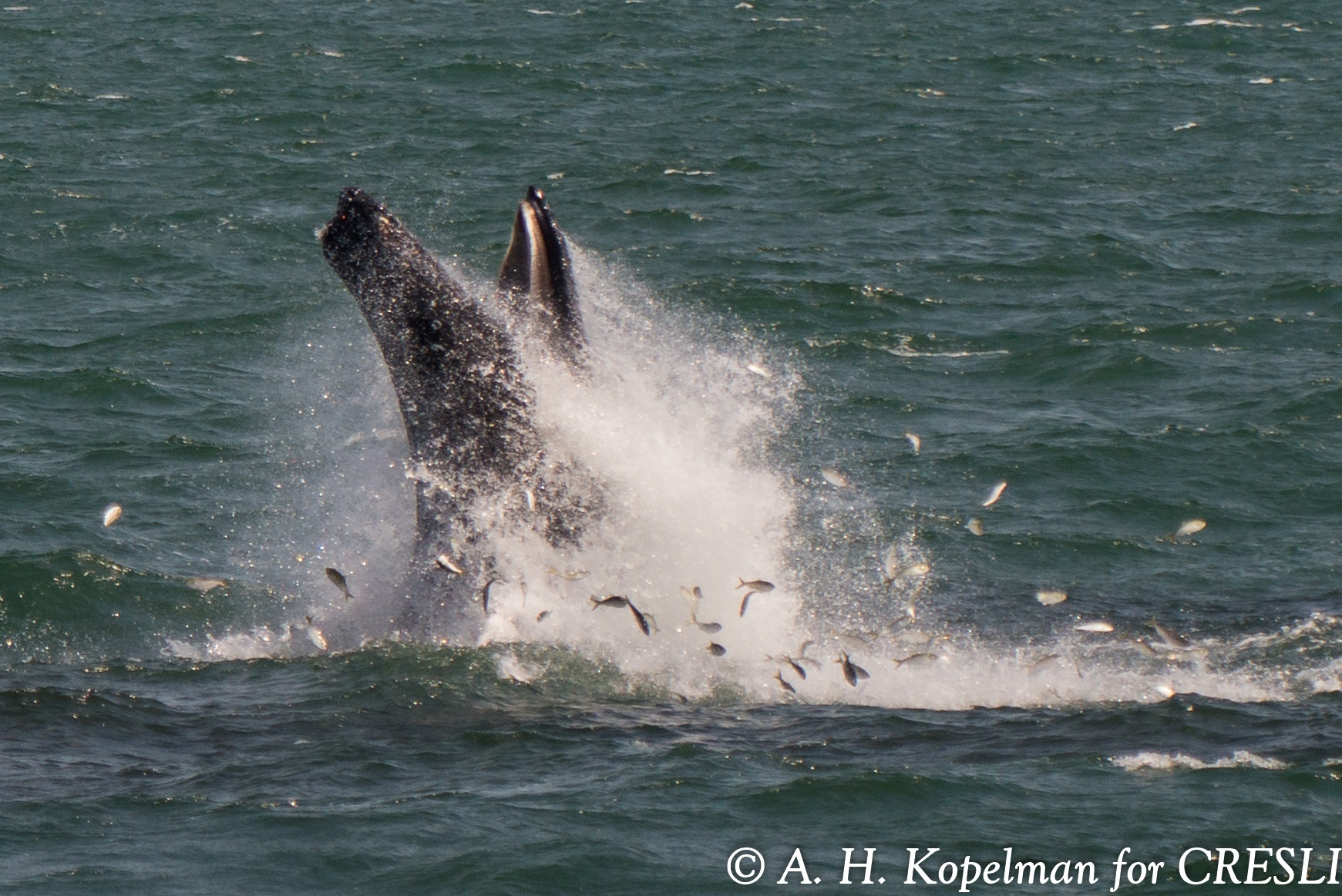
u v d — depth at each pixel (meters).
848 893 40.97
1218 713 52.06
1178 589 68.25
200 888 40.78
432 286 51.06
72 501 77.00
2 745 49.53
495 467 53.12
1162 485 82.44
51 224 145.62
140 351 106.12
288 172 171.50
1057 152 186.88
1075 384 102.19
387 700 52.19
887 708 52.94
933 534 74.62
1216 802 45.72
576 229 148.88
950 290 126.44
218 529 73.38
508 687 52.97
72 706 52.69
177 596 64.81
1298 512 79.12
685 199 161.12
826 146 188.62
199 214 150.75
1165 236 145.62
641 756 48.50
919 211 154.75
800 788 46.25
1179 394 99.25
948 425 93.25
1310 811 45.19
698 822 44.47
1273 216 153.00
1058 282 129.00
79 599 63.94
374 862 42.16
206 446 85.81
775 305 120.81
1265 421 92.50
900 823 44.62
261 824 44.12
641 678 54.28
